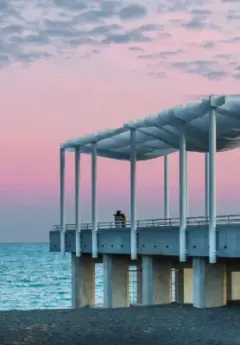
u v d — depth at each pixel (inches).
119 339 1205.1
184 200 1637.6
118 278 2037.4
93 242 2095.2
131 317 1440.7
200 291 1583.4
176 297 1979.6
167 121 1678.2
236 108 1518.2
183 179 1643.7
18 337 1234.0
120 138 2132.1
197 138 1843.0
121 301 2034.9
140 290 2159.2
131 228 1862.7
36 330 1299.2
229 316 1414.9
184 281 1975.9
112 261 2033.7
